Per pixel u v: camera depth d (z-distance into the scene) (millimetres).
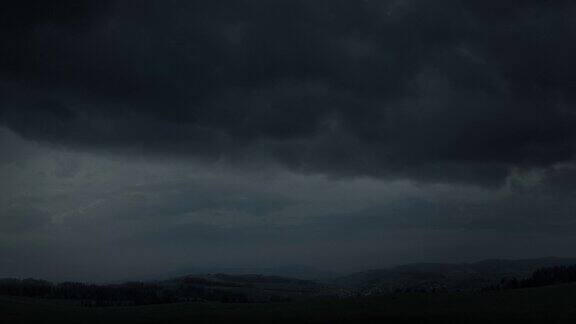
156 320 70562
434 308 71750
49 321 69500
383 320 64438
